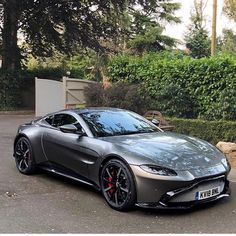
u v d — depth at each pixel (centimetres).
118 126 724
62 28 2508
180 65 1438
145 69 1552
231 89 1310
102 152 645
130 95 1428
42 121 820
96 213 599
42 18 2375
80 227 544
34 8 2388
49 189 725
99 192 705
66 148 724
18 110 2428
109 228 540
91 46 2506
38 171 842
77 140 701
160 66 1498
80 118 733
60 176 813
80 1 2358
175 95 1420
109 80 1666
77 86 1933
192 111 1419
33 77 2612
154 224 554
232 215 589
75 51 2633
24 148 838
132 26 3816
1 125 1722
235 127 1197
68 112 771
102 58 2533
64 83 1892
